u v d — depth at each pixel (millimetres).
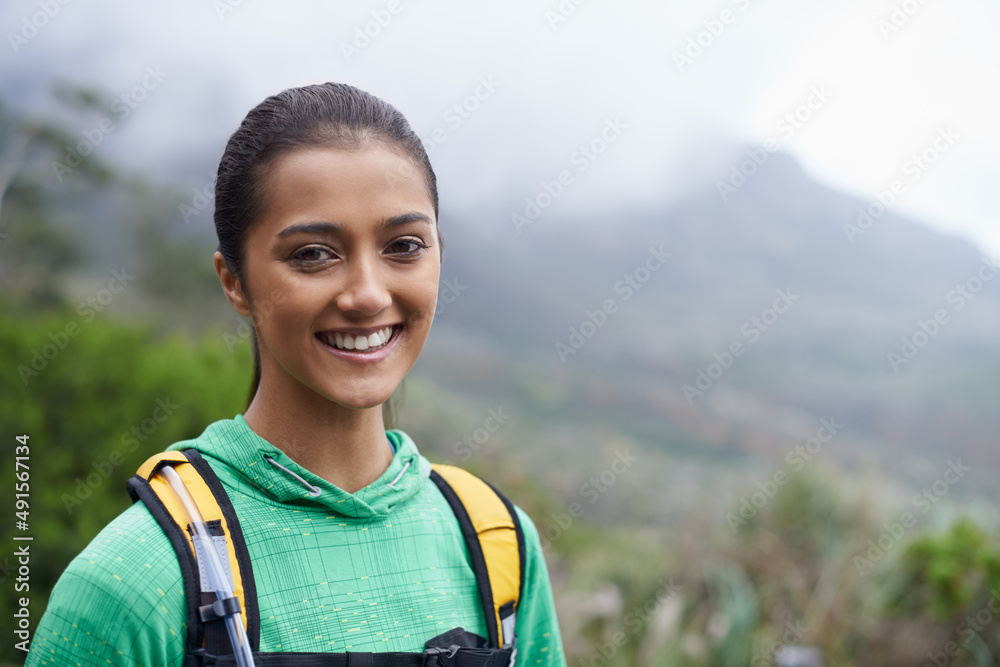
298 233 1151
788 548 4703
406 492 1293
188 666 1056
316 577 1161
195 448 1222
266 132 1199
